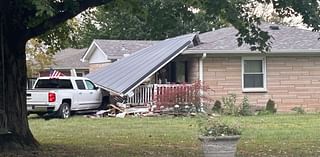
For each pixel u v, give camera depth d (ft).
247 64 82.84
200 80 78.69
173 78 87.20
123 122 66.13
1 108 39.14
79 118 74.18
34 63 114.01
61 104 75.56
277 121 64.95
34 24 38.86
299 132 52.70
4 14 37.88
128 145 44.01
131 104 79.10
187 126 60.23
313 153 39.09
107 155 38.32
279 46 81.97
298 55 83.97
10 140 39.73
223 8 34.81
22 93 40.88
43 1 26.86
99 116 77.20
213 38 84.84
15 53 40.09
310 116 72.74
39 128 59.31
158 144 44.52
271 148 41.65
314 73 84.53
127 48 122.42
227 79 81.92
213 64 81.66
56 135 52.19
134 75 80.43
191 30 119.14
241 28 36.50
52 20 37.81
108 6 39.45
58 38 48.91
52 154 38.81
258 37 37.11
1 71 39.06
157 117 73.77
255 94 82.74
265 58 82.94
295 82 83.97
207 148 32.99
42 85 79.61
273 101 80.89
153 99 77.36
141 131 55.16
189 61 83.25
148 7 38.34
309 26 35.01
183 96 76.59
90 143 45.57
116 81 82.79
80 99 79.46
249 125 59.82
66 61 150.92
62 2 37.11
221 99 80.89
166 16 38.78
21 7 36.81
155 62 80.38
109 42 124.67
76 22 56.39
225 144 32.81
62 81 79.10
